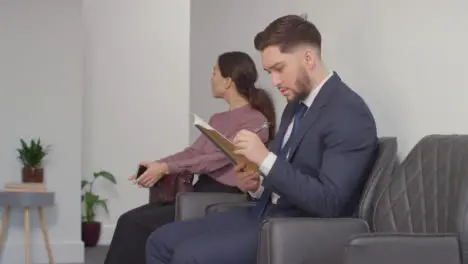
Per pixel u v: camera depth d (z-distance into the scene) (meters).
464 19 1.85
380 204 1.76
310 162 1.80
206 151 2.78
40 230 4.27
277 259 1.52
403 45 2.08
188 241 1.86
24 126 4.27
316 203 1.66
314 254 1.54
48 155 4.30
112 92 5.20
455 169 1.59
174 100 5.35
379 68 2.20
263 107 2.70
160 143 5.31
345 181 1.69
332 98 1.80
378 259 1.31
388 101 2.15
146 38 5.28
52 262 4.18
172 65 5.34
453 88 1.89
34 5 4.28
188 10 5.38
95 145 5.16
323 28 2.52
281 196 1.80
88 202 4.98
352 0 2.34
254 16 3.09
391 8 2.14
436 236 1.34
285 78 1.83
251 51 3.11
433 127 1.96
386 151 1.79
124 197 5.21
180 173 2.71
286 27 1.82
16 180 4.24
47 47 4.30
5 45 4.24
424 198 1.66
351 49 2.34
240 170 2.02
